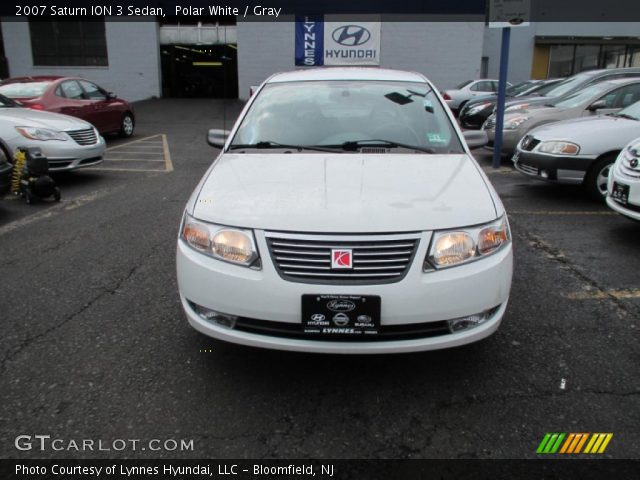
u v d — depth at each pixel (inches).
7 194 262.1
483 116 481.7
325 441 93.5
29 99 399.5
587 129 251.4
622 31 999.6
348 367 115.6
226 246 101.5
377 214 100.3
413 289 96.7
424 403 103.7
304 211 101.4
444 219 101.0
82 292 151.3
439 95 160.9
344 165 124.1
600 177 247.9
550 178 253.9
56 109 410.6
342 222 98.4
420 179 116.5
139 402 103.0
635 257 180.7
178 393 106.0
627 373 112.9
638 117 254.2
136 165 367.9
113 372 112.5
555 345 124.2
